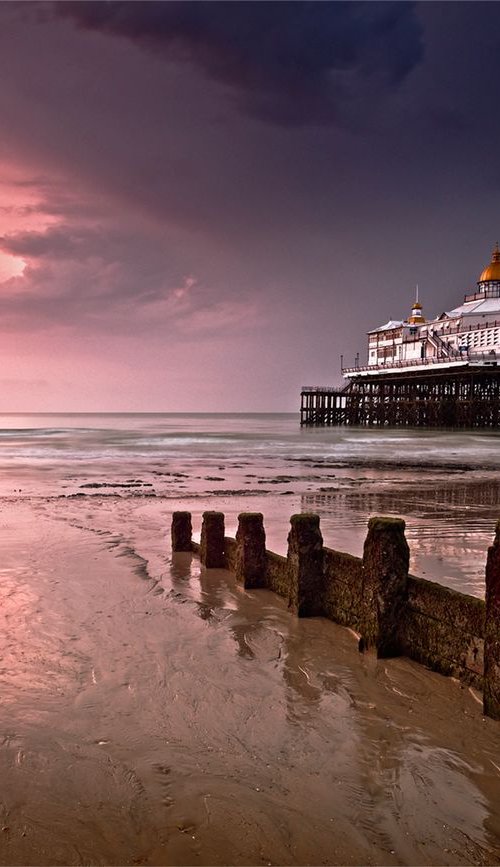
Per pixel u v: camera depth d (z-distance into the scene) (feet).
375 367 295.69
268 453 156.04
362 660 22.91
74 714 18.78
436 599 21.79
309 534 27.81
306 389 330.75
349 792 15.15
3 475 102.32
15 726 18.03
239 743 17.26
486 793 15.20
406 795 15.06
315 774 15.85
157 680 21.21
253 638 25.20
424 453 155.43
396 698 19.93
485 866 12.84
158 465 122.93
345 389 332.39
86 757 16.48
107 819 14.10
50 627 26.40
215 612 28.50
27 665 22.40
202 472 108.99
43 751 16.74
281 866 12.78
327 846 13.34
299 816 14.25
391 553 22.93
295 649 24.02
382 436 234.38
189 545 41.57
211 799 14.79
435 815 14.38
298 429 327.67
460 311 288.10
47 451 160.45
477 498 74.23
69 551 41.04
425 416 291.17
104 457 142.41
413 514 60.85
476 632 20.24
